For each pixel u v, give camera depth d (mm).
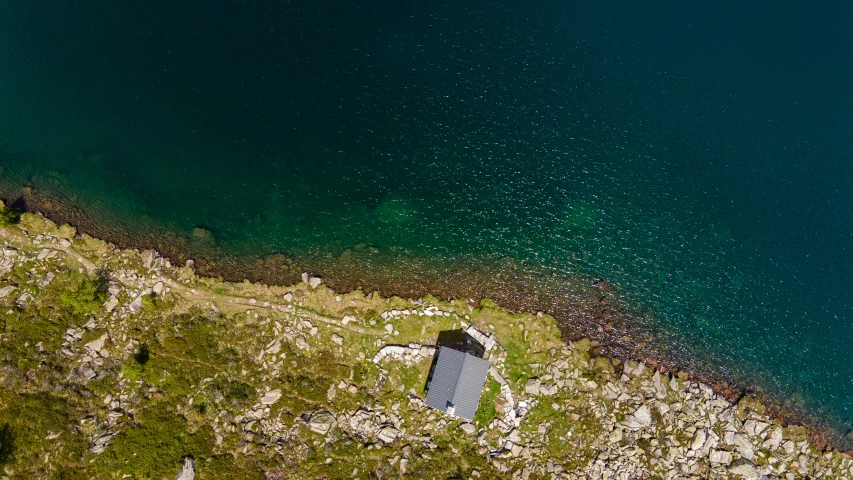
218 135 50250
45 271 43094
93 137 49312
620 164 52031
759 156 53250
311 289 44219
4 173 47000
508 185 50156
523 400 41812
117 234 45500
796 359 46125
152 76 52156
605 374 43219
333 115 52031
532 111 54000
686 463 40906
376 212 48188
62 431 38062
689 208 50531
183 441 38531
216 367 40906
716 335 46156
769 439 42969
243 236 46469
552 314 45031
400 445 39938
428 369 41969
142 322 41906
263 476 38312
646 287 47062
